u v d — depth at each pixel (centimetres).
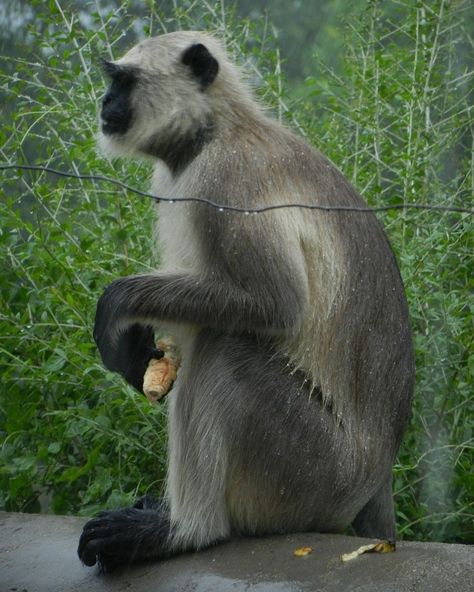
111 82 1208
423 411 1364
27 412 1395
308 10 2025
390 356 1102
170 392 1139
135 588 1033
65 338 1382
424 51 1555
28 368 1353
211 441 1061
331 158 1552
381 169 1574
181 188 1123
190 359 1102
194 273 1091
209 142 1148
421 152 1480
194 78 1171
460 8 1678
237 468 1059
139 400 1322
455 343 1370
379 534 1135
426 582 886
